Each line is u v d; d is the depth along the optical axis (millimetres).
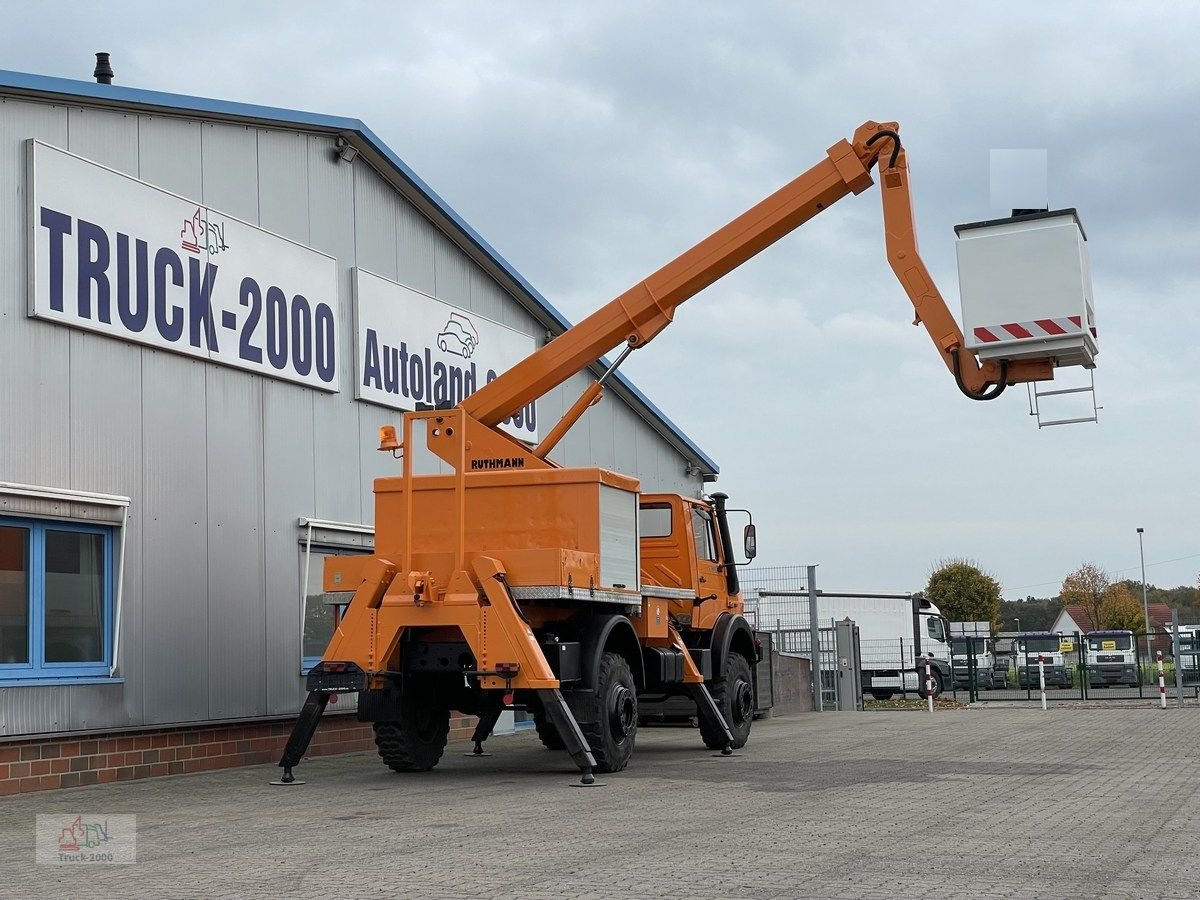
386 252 17859
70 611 12188
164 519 13320
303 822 8672
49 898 5914
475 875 6312
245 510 14594
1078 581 97562
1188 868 6309
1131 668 39188
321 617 15789
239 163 14953
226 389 14453
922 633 41594
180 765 13219
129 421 12969
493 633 11211
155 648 13023
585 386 23828
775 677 24828
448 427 12289
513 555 11430
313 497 15828
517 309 21688
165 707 13086
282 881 6254
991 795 9672
